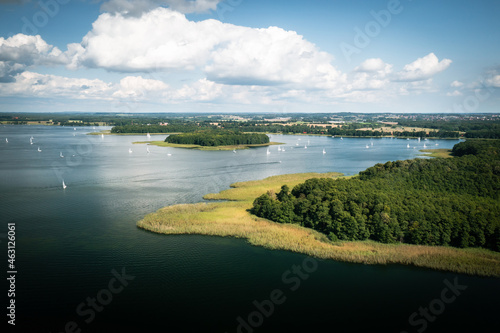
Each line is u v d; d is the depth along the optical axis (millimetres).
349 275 89125
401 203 116625
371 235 109188
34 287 81812
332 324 70938
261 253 100500
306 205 120438
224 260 96188
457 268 90625
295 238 107938
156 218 124875
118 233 113875
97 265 92500
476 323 71750
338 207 114188
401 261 95250
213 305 76375
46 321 70188
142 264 93375
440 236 103750
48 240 107688
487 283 85688
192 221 121875
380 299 79375
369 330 69188
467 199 124625
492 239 101750
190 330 68562
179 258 97000
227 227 116688
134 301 77062
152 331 68188
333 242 106062
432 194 130750
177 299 78250
